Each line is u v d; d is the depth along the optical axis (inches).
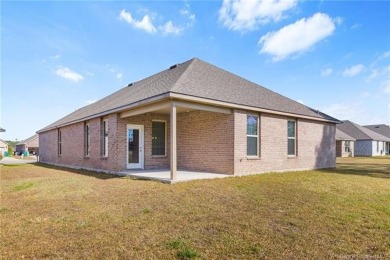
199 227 180.4
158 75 624.1
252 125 492.4
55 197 280.1
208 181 374.9
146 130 551.8
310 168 610.2
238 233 168.9
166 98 369.4
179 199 263.3
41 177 471.8
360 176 467.8
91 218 201.8
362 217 205.3
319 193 299.7
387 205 244.5
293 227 181.2
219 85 486.6
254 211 221.1
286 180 397.4
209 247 146.9
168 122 586.6
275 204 245.9
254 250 143.3
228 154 455.8
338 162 922.1
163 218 200.7
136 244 151.2
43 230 177.0
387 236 165.2
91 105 837.2
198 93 398.0
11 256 137.5
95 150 576.1
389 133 1825.8
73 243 153.7
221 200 260.4
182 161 550.6
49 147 928.9
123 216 206.1
